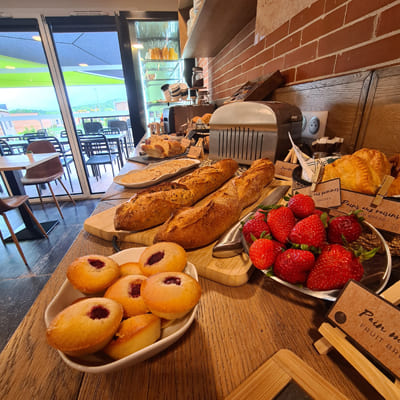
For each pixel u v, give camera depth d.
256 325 0.33
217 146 1.12
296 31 1.00
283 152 0.94
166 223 0.51
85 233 0.62
